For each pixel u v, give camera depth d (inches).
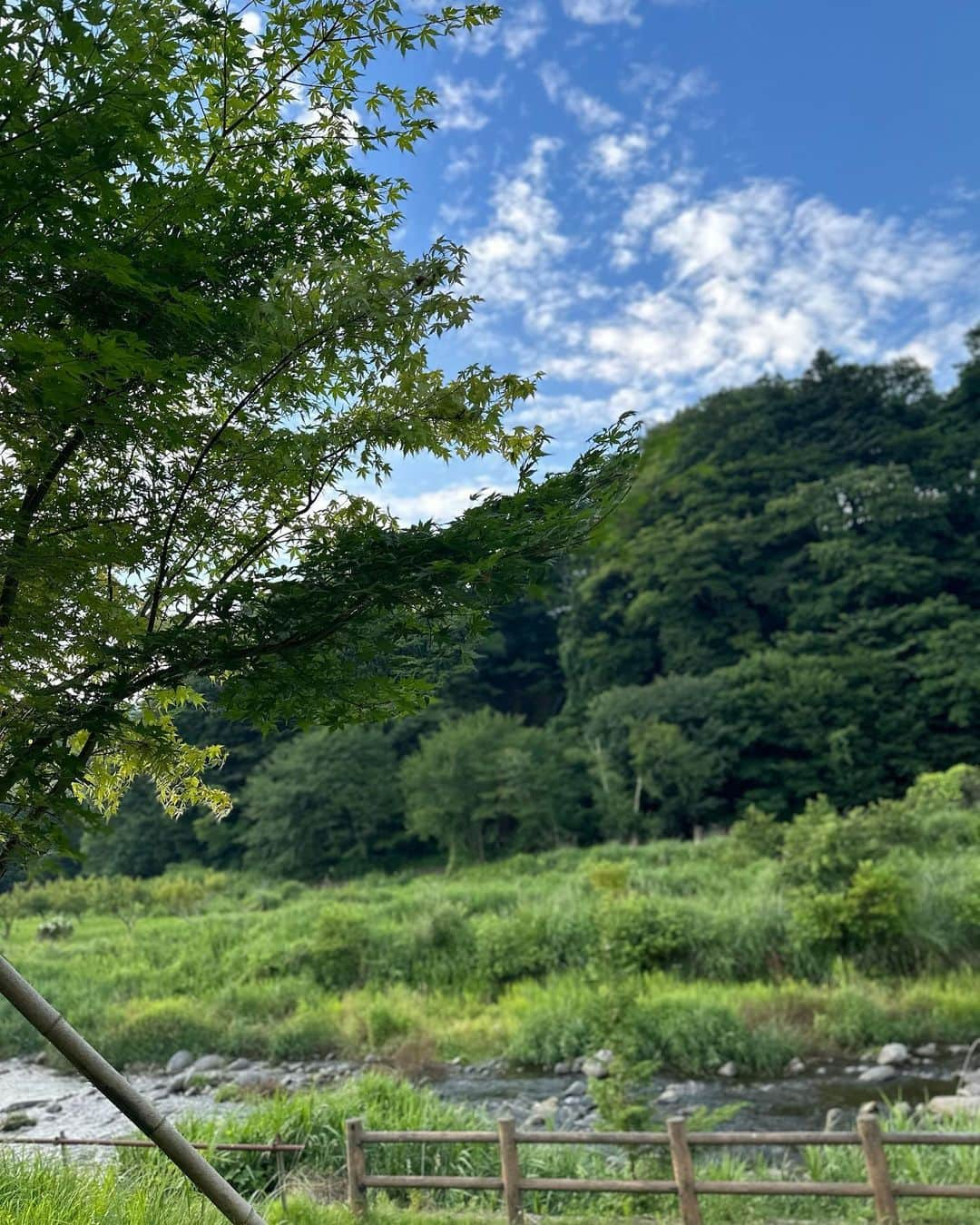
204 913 946.7
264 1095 371.6
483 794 1261.1
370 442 113.8
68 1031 102.1
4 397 81.5
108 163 77.4
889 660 1407.5
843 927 482.9
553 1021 433.4
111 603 94.7
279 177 113.4
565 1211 219.6
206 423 104.3
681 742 1295.5
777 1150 277.3
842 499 1648.6
